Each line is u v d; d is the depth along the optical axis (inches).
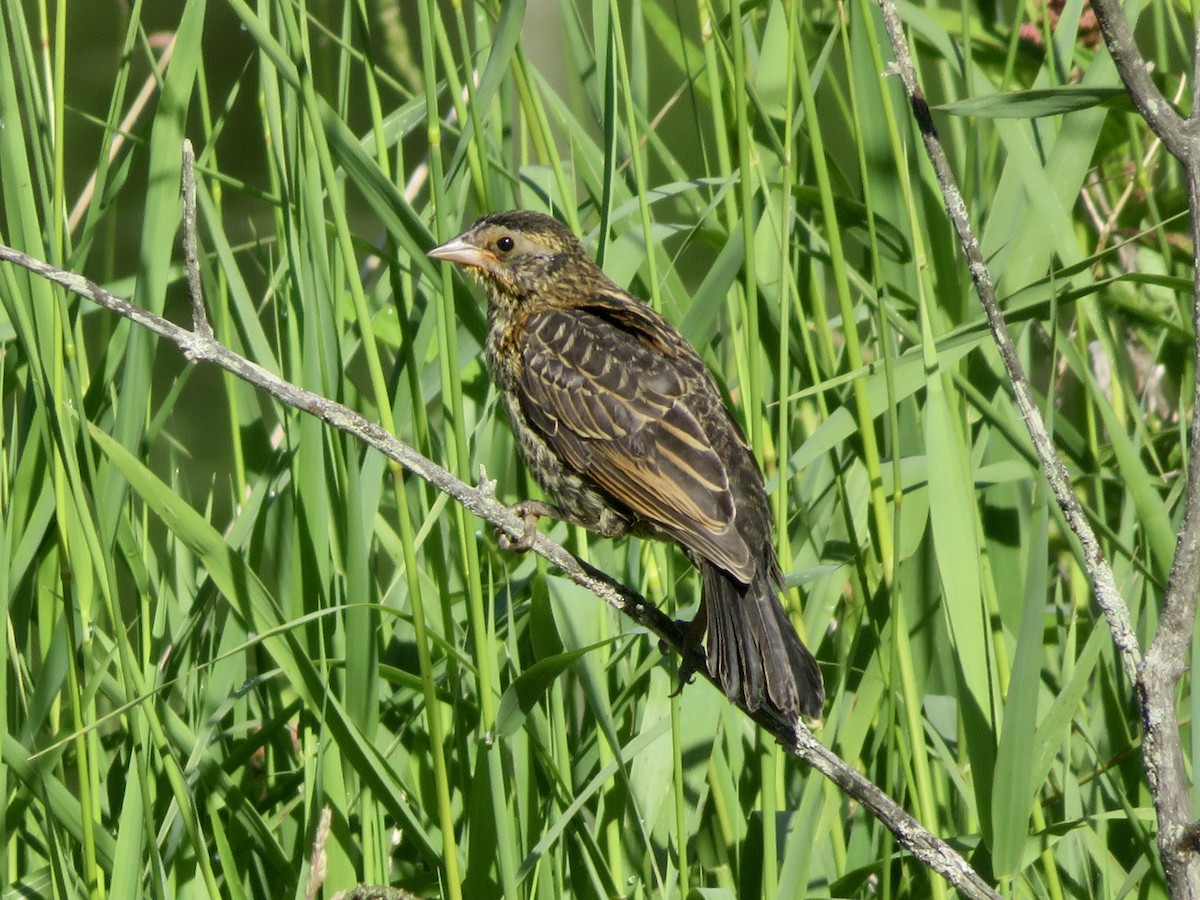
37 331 281.6
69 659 282.4
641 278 366.9
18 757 274.4
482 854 273.0
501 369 338.6
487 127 337.1
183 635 314.2
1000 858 249.3
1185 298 343.6
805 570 287.1
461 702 307.9
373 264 412.8
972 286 328.5
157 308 295.3
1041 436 224.7
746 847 292.5
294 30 275.6
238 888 283.4
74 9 699.4
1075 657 319.9
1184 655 211.5
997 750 255.0
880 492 284.5
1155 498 277.9
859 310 353.4
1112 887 294.2
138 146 332.2
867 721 289.3
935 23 341.1
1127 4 316.8
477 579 271.0
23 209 286.7
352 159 285.4
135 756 279.4
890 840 263.1
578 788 297.4
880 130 330.0
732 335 318.3
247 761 324.5
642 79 344.5
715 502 290.2
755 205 342.3
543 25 539.2
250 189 319.0
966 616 263.1
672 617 317.1
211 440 636.7
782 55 353.1
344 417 253.0
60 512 280.7
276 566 321.7
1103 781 299.6
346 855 284.7
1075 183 314.7
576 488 322.0
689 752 303.7
